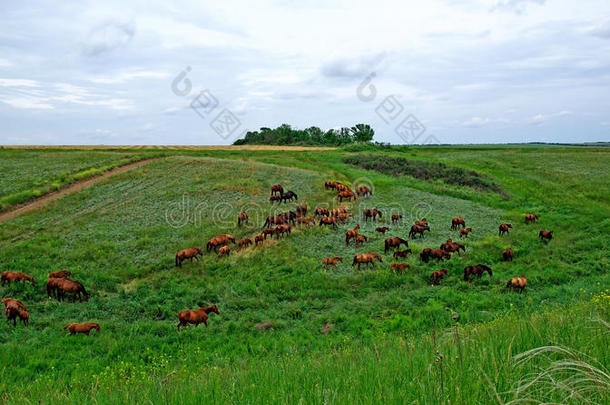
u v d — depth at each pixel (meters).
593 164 62.31
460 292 20.78
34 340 15.03
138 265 23.42
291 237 28.09
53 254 24.02
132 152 61.09
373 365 5.82
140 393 5.95
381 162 56.69
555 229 32.00
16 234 27.08
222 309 19.00
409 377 4.91
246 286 21.19
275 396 4.84
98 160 51.22
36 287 19.62
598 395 3.82
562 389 3.85
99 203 34.22
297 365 7.66
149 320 17.70
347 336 15.93
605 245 27.97
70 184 39.81
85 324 15.86
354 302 19.81
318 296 20.58
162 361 13.23
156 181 41.28
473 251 26.84
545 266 24.59
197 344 15.38
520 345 5.68
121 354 14.29
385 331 16.27
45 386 9.80
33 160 51.16
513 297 19.69
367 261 23.73
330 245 27.17
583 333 5.82
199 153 62.06
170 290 20.62
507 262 25.47
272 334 16.53
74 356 13.87
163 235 27.84
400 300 19.64
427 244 28.02
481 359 4.99
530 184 50.00
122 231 28.23
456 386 4.10
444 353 5.84
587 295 18.14
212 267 23.45
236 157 58.31
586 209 37.12
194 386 6.09
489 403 3.89
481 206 39.25
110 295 19.95
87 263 23.20
